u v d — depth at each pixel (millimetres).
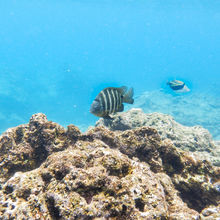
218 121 15836
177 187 3500
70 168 2230
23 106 22578
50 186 2070
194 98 21906
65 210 1777
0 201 1991
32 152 3539
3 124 17625
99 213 1818
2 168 3258
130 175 2307
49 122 3770
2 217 1832
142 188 2205
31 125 3760
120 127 6543
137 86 36688
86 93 31484
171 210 2611
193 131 7062
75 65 62844
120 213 1874
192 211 2496
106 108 3406
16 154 3365
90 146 3258
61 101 26531
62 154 2514
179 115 17156
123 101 3742
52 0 67750
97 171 2115
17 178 2191
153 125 6871
